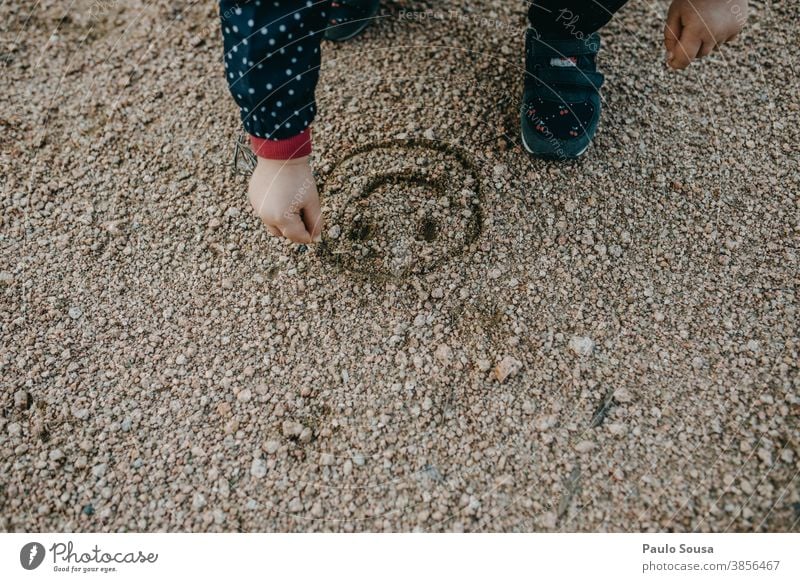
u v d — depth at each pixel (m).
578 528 1.17
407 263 1.44
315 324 1.39
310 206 1.17
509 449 1.24
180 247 1.49
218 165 1.59
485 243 1.45
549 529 1.17
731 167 1.53
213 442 1.27
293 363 1.35
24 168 1.62
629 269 1.41
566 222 1.47
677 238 1.45
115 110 1.69
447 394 1.30
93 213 1.55
